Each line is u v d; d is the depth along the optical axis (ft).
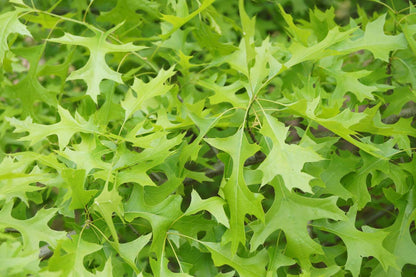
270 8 4.85
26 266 2.69
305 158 2.85
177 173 3.24
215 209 2.93
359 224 4.38
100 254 3.04
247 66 3.17
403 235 3.18
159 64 4.31
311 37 3.88
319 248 2.96
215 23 3.75
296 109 2.92
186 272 2.93
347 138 2.89
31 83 3.50
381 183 3.47
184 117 3.40
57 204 3.26
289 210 3.00
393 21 3.65
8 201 2.95
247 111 3.02
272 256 2.98
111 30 3.14
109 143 3.04
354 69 3.78
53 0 4.24
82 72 3.05
